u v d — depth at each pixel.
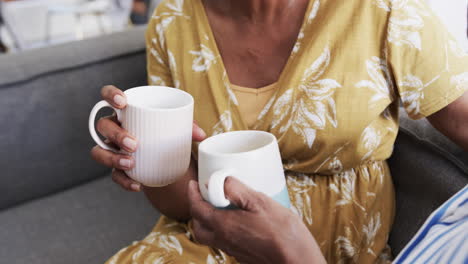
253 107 0.87
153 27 0.98
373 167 0.90
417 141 0.92
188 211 0.92
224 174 0.57
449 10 1.12
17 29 3.17
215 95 0.89
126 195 1.33
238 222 0.59
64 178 1.36
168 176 0.71
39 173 1.32
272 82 0.87
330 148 0.84
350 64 0.81
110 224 1.22
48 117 1.30
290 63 0.84
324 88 0.82
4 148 1.25
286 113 0.84
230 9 0.88
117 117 0.72
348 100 0.81
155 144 0.68
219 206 0.57
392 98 0.84
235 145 0.65
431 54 0.78
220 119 0.89
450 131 0.83
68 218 1.25
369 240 0.89
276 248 0.58
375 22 0.81
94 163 1.40
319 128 0.83
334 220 0.89
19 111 1.26
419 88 0.80
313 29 0.84
